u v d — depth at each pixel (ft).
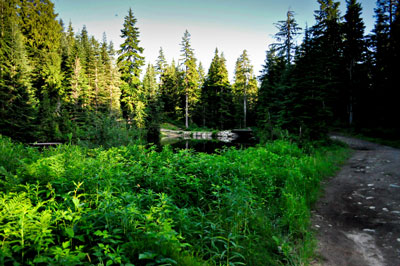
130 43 120.06
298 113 49.80
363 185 23.97
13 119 54.65
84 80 124.98
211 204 15.49
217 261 9.90
